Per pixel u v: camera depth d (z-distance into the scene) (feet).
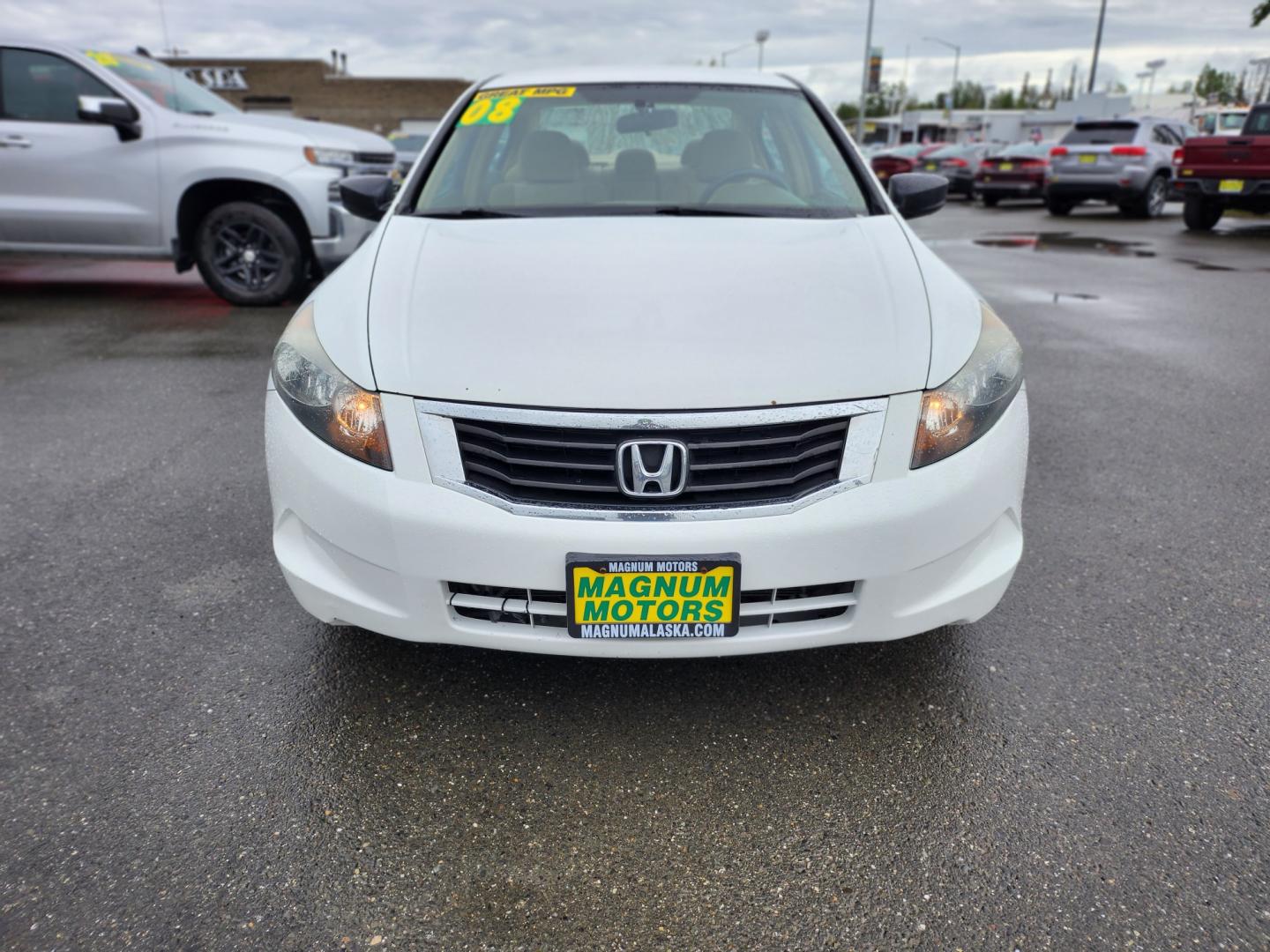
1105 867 5.48
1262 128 37.78
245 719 6.82
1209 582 8.87
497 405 5.87
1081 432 13.20
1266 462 12.05
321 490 6.20
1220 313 22.00
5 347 17.80
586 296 6.64
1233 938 5.00
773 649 6.14
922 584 6.19
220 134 20.81
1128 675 7.38
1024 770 6.32
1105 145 47.70
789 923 5.15
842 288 6.84
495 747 6.57
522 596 6.05
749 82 10.87
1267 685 7.25
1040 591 8.67
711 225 8.30
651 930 5.11
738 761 6.44
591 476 5.87
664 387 5.85
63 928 5.04
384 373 6.12
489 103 10.52
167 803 5.98
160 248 21.39
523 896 5.33
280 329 19.65
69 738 6.59
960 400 6.21
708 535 5.75
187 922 5.10
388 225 8.61
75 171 20.74
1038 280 26.84
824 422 5.95
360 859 5.57
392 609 6.20
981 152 68.69
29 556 9.28
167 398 14.58
